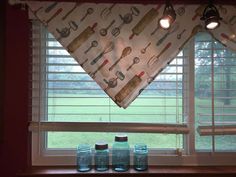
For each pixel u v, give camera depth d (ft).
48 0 4.72
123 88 4.63
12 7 4.77
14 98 4.76
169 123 4.94
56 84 5.01
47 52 5.01
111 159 5.02
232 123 5.04
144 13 4.78
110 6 4.77
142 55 4.70
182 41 4.73
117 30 4.74
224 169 4.83
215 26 4.31
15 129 4.75
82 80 5.01
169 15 4.25
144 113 5.04
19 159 4.76
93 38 4.70
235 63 5.11
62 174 4.56
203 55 5.08
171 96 5.07
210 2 4.50
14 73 4.76
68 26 4.68
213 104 4.92
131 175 4.60
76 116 5.02
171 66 5.06
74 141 5.14
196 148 5.12
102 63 4.66
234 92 5.11
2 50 4.83
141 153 4.85
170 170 4.76
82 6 4.74
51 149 5.11
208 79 5.08
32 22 4.89
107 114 5.01
